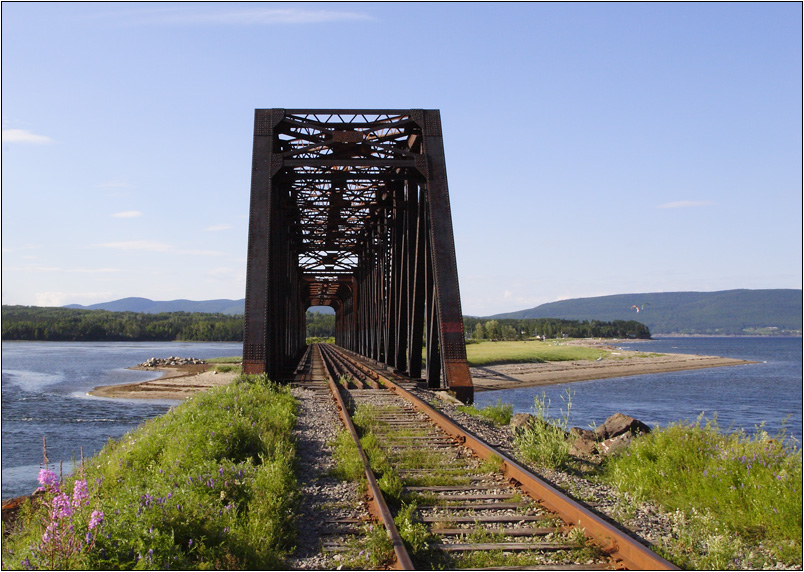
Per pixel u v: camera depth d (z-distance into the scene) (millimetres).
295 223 30594
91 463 8016
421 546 4629
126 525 4488
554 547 4602
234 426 8250
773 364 74875
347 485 6484
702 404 31484
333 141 17812
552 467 7195
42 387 35719
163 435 8508
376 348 31844
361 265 42469
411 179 18984
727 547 4492
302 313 62938
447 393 14805
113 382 40062
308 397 14805
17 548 4887
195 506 4988
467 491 6211
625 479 6465
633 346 150000
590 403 31266
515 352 69062
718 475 5984
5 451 16047
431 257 17328
